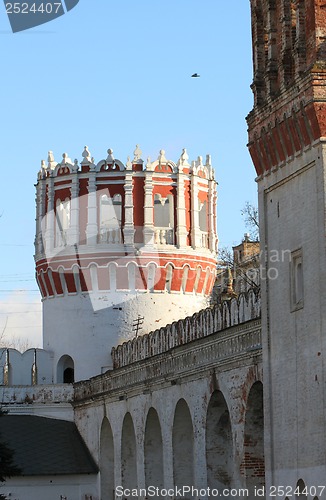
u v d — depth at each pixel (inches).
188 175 4089.6
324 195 2158.0
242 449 2549.2
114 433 3565.5
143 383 3240.7
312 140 2199.8
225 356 2642.7
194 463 2883.9
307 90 2175.2
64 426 3969.0
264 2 2383.1
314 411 2164.1
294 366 2256.4
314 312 2182.6
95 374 4018.2
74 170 4060.0
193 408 2866.6
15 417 3981.3
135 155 4050.2
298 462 2226.9
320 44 2171.5
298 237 2265.0
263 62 2394.2
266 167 2394.2
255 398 2519.7
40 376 4141.2
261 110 2365.9
